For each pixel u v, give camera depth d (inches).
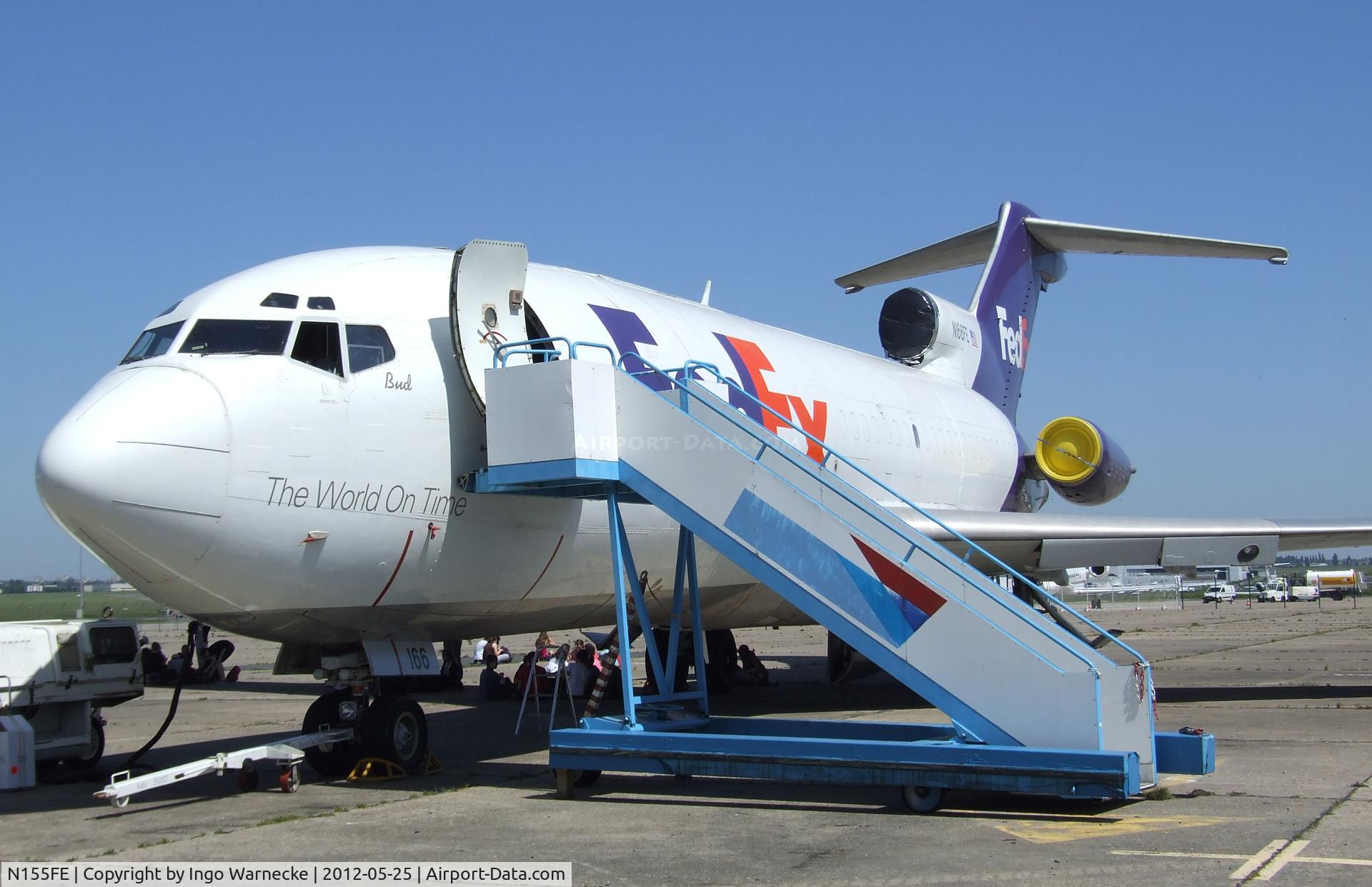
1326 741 474.6
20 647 437.4
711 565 533.6
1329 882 244.5
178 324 383.2
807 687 819.4
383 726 409.1
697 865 272.8
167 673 923.4
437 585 409.7
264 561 363.9
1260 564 625.0
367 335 395.9
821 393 624.4
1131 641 1326.3
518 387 387.9
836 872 263.6
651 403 392.2
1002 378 925.2
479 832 313.9
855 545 362.0
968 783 324.2
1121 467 831.1
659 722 406.6
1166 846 282.0
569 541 448.8
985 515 640.4
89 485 334.0
